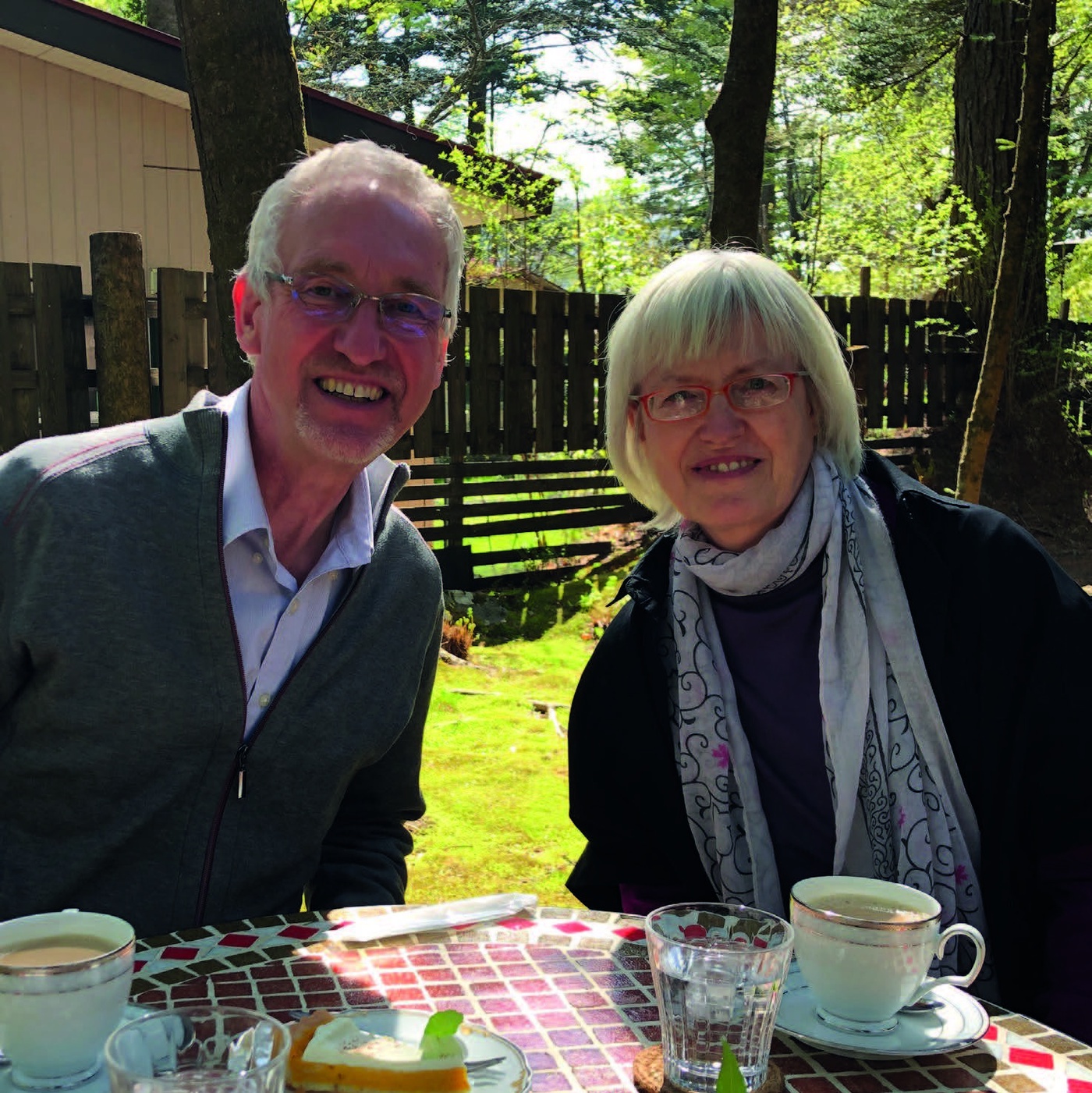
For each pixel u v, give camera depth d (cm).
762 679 213
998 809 196
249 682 191
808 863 212
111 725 184
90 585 182
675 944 120
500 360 748
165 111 874
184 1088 92
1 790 191
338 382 191
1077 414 1087
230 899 192
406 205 195
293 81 380
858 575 205
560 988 142
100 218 855
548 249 1374
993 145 1067
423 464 738
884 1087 123
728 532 211
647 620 221
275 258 193
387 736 204
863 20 1312
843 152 2047
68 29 779
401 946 153
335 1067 111
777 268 208
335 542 199
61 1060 114
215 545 186
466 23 2356
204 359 596
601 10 2353
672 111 2414
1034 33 607
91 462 189
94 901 188
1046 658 193
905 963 130
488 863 355
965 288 1053
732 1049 117
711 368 203
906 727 202
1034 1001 188
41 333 561
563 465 793
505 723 498
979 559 202
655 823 217
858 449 217
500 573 773
